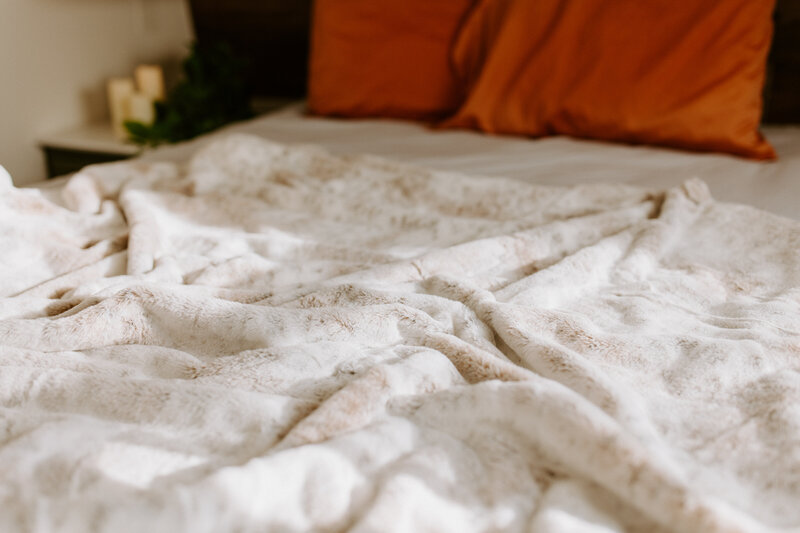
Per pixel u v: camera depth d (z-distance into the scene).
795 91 1.79
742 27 1.44
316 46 1.86
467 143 1.60
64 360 0.66
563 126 1.60
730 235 1.03
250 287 0.89
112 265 0.92
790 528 0.49
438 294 0.82
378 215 1.12
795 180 1.28
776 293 0.87
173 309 0.73
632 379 0.67
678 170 1.38
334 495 0.49
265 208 1.14
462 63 1.73
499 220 1.13
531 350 0.66
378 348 0.70
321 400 0.61
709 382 0.65
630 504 0.50
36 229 0.97
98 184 1.19
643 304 0.81
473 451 0.56
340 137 1.66
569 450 0.51
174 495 0.45
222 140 1.36
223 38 2.38
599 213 1.09
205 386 0.60
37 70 1.96
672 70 1.47
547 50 1.58
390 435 0.55
